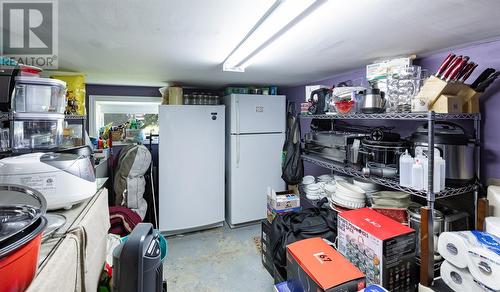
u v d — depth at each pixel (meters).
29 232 0.47
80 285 0.73
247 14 0.99
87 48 1.45
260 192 3.21
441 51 1.52
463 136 1.27
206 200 3.04
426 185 1.20
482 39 1.29
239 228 3.13
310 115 2.23
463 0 0.87
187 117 2.90
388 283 1.14
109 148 2.86
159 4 0.91
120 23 1.08
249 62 1.81
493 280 0.88
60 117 1.39
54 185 0.85
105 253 1.09
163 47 1.44
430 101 1.28
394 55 1.61
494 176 1.33
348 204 1.67
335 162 1.98
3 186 0.66
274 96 3.20
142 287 0.67
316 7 0.92
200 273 2.17
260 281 2.06
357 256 1.28
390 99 1.52
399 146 1.47
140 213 2.61
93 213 0.91
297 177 2.75
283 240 1.68
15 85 1.19
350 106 1.75
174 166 2.88
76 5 0.91
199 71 2.18
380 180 1.48
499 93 1.30
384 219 1.34
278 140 3.26
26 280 0.46
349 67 2.00
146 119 3.46
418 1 0.87
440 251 1.08
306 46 1.41
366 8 0.93
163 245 0.87
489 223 1.07
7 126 1.26
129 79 2.66
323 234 1.63
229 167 3.15
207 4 0.91
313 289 1.07
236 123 3.02
